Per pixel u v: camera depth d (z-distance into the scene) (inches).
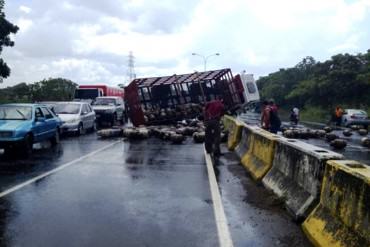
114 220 226.7
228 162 446.6
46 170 382.6
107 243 191.5
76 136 759.1
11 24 1082.7
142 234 204.5
